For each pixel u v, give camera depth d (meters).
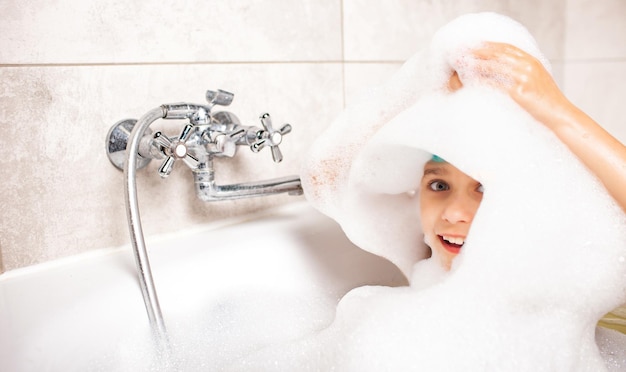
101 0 0.80
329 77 1.11
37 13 0.75
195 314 0.80
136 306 0.75
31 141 0.77
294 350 0.73
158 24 0.86
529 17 1.56
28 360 0.63
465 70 0.65
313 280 0.93
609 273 0.59
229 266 0.85
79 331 0.69
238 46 0.96
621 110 1.59
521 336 0.61
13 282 0.74
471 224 0.63
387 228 0.81
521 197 0.59
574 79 1.68
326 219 1.00
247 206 1.00
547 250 0.59
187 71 0.90
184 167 0.91
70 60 0.78
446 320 0.64
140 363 0.72
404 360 0.62
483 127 0.61
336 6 1.10
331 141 0.79
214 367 0.74
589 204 0.59
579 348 0.61
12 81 0.74
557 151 0.61
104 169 0.83
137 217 0.73
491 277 0.61
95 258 0.83
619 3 1.54
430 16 1.30
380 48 1.20
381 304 0.69
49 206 0.79
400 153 0.72
